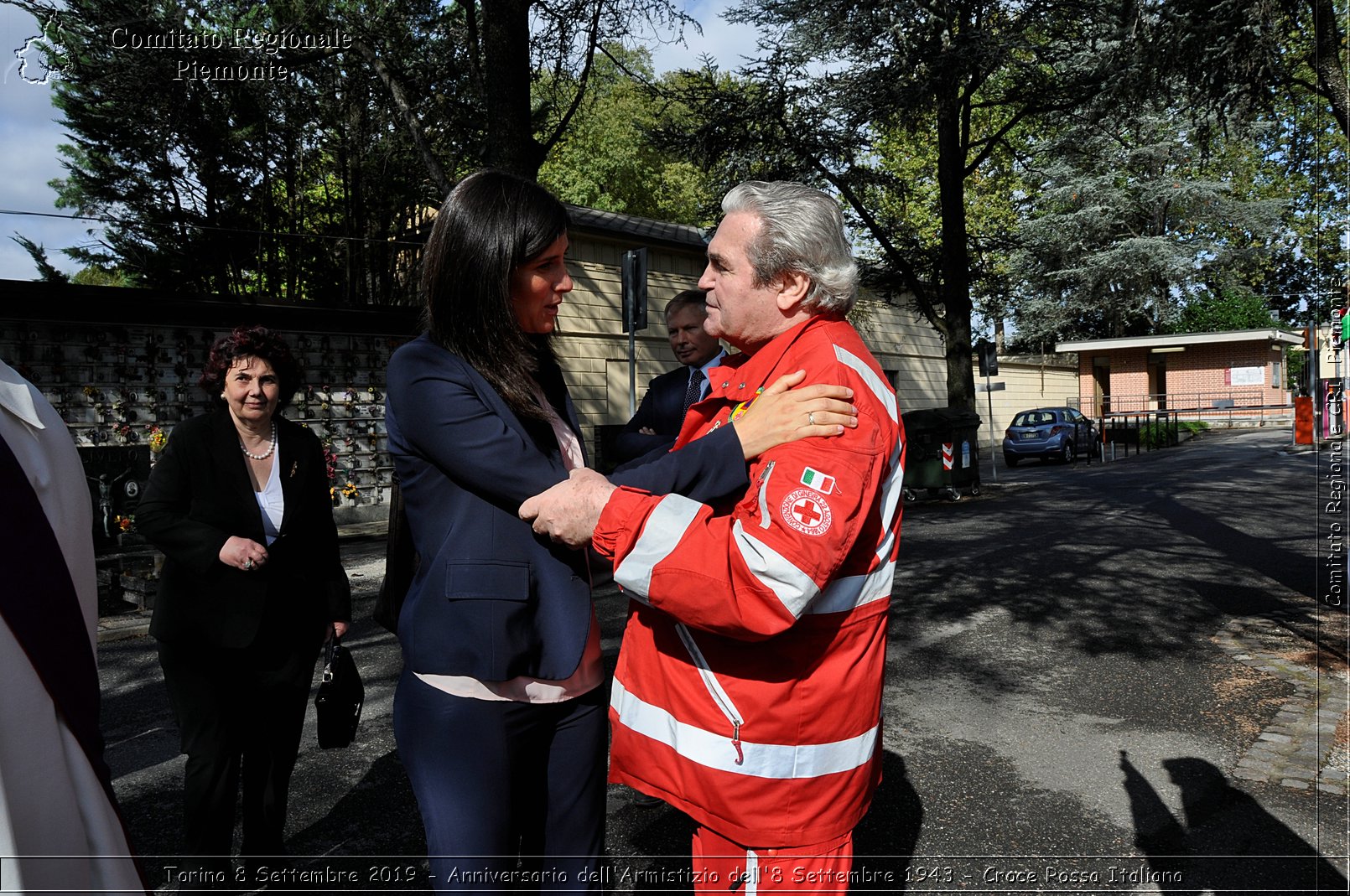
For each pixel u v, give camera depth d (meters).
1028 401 34.31
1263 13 7.50
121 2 9.04
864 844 3.06
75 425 10.84
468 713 1.66
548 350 1.95
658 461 1.59
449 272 1.69
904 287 17.27
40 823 1.30
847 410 1.50
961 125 16.03
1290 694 4.55
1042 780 3.58
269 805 2.72
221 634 2.51
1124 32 8.91
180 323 11.53
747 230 1.71
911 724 4.27
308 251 15.57
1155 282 36.00
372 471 13.36
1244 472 16.23
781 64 14.38
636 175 27.80
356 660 5.55
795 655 1.52
